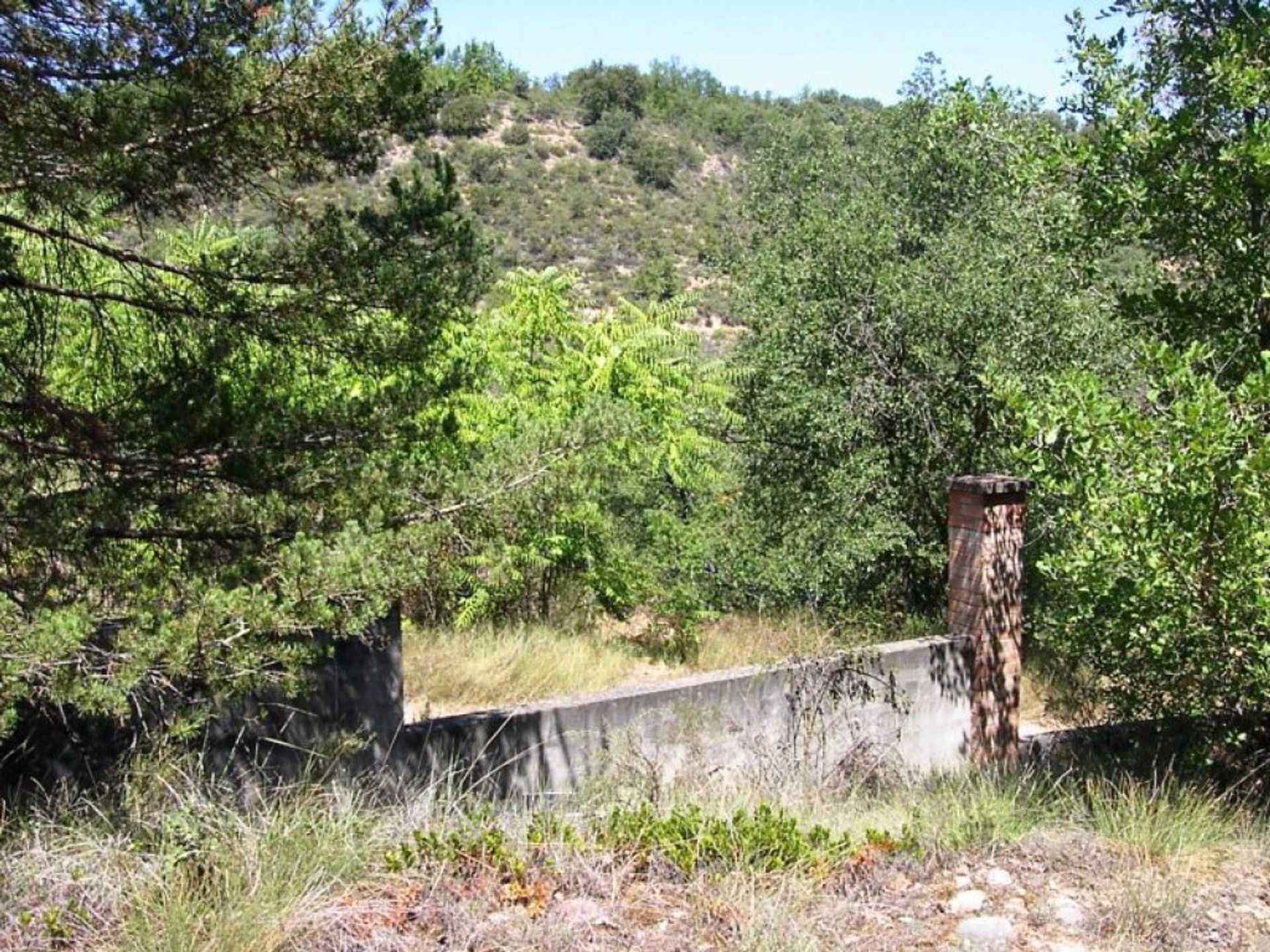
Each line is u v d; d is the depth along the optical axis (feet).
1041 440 20.67
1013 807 18.12
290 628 15.20
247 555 17.35
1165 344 19.60
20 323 18.78
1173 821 16.90
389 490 18.40
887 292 38.01
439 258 19.85
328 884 12.92
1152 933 13.10
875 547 37.17
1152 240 24.68
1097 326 35.17
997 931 13.02
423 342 19.98
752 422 42.65
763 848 14.62
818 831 15.28
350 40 18.44
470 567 31.96
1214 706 21.81
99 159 16.48
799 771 22.07
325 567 15.66
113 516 16.65
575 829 15.33
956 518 26.99
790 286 40.11
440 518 18.62
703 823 15.31
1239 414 19.43
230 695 15.56
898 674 25.16
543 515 19.62
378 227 19.80
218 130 18.06
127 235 19.35
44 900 12.30
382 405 19.86
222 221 22.07
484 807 16.03
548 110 169.27
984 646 26.53
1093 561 19.94
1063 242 26.50
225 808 14.85
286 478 18.37
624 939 12.44
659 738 21.65
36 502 16.03
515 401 34.60
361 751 18.06
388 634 18.29
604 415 19.94
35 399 17.74
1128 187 23.07
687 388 39.52
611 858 14.19
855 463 37.70
